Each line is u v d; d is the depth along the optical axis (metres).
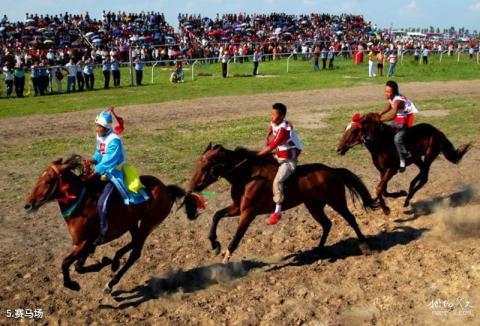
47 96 25.81
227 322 6.48
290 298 7.01
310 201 8.17
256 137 16.27
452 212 9.98
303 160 13.73
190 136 16.56
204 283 7.52
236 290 7.30
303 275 7.69
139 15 51.81
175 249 8.63
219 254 8.44
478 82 30.62
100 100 24.12
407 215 10.03
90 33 43.53
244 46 41.81
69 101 23.97
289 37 49.38
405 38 58.75
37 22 45.91
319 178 7.93
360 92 26.53
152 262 8.15
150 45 41.00
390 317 6.48
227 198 11.06
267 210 7.86
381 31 59.09
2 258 8.20
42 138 16.58
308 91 26.91
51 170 6.53
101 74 35.19
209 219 9.96
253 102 23.56
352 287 7.26
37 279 7.56
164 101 23.84
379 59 33.59
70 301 7.02
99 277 7.64
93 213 6.73
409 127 9.70
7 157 14.16
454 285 7.15
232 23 53.75
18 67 25.84
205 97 24.95
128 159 13.77
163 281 7.57
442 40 56.62
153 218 7.29
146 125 18.45
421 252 8.27
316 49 36.34
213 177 7.34
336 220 9.87
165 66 40.00
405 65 39.47
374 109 21.33
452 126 17.83
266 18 55.88
